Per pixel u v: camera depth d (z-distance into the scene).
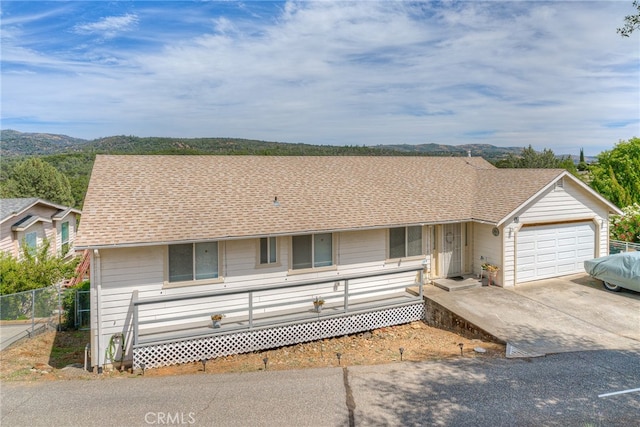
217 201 12.41
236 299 11.76
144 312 10.63
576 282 15.29
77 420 6.60
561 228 15.83
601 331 10.67
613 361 8.75
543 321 11.40
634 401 6.90
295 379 8.31
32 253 19.17
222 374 8.92
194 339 10.25
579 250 16.31
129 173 12.98
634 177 35.16
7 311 13.66
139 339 9.89
